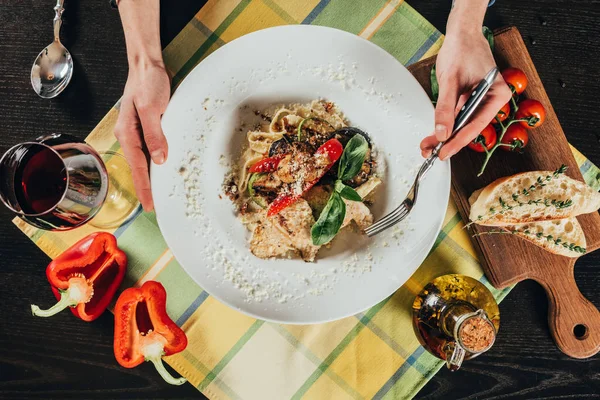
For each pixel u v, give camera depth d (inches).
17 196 23.9
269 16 27.9
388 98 25.5
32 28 28.5
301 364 27.3
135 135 25.1
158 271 27.4
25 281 28.0
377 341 27.4
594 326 27.0
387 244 25.4
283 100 26.2
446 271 27.5
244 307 25.2
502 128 26.2
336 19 27.9
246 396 27.3
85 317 26.4
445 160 24.5
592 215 27.1
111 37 28.4
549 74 28.7
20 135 28.2
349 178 24.5
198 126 25.6
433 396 28.0
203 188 25.7
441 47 26.0
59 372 28.0
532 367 28.0
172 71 27.7
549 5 28.7
